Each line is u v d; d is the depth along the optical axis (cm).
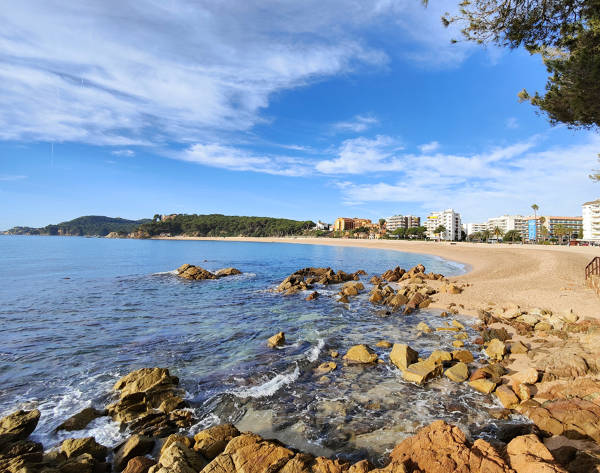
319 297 2414
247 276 3756
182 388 947
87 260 5766
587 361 887
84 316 1812
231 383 983
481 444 544
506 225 19938
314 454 650
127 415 798
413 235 17888
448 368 1038
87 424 777
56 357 1206
